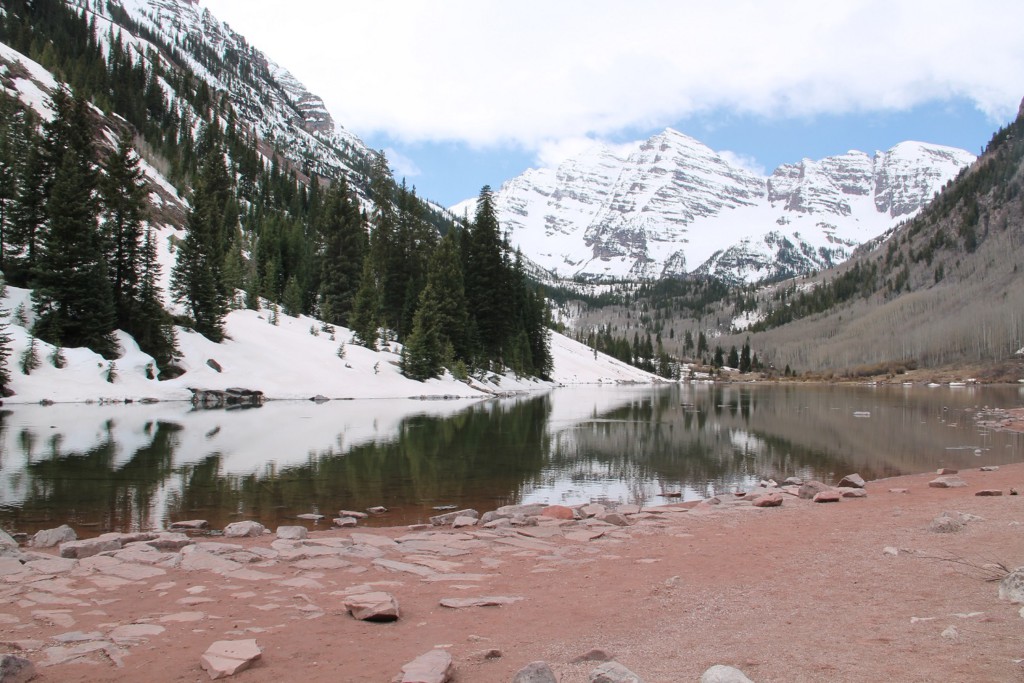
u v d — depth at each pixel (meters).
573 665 5.55
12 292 45.94
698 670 5.19
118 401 42.84
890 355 173.25
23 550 10.44
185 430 29.77
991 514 12.19
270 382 52.28
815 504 15.36
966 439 32.16
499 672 5.51
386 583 8.85
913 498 15.38
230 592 8.27
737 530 12.42
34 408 37.34
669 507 15.62
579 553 10.75
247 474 19.70
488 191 81.19
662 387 131.75
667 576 9.15
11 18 136.88
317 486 18.36
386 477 20.06
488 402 58.31
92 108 102.62
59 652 6.02
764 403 65.69
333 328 70.12
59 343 43.69
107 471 19.52
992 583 7.47
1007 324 152.12
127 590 8.28
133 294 50.19
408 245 83.56
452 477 20.50
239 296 69.88
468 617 7.34
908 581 7.93
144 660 5.86
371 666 5.75
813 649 5.56
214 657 5.75
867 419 44.53
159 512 14.80
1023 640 5.26
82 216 46.56
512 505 15.73
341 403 49.97
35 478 18.33
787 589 8.05
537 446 28.23
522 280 99.38
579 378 130.38
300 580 8.92
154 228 79.62
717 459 25.22
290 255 85.75
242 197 132.00
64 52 140.38
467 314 76.75
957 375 135.50
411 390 60.75
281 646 6.30
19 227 48.56
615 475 21.45
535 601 8.01
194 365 50.56
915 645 5.41
